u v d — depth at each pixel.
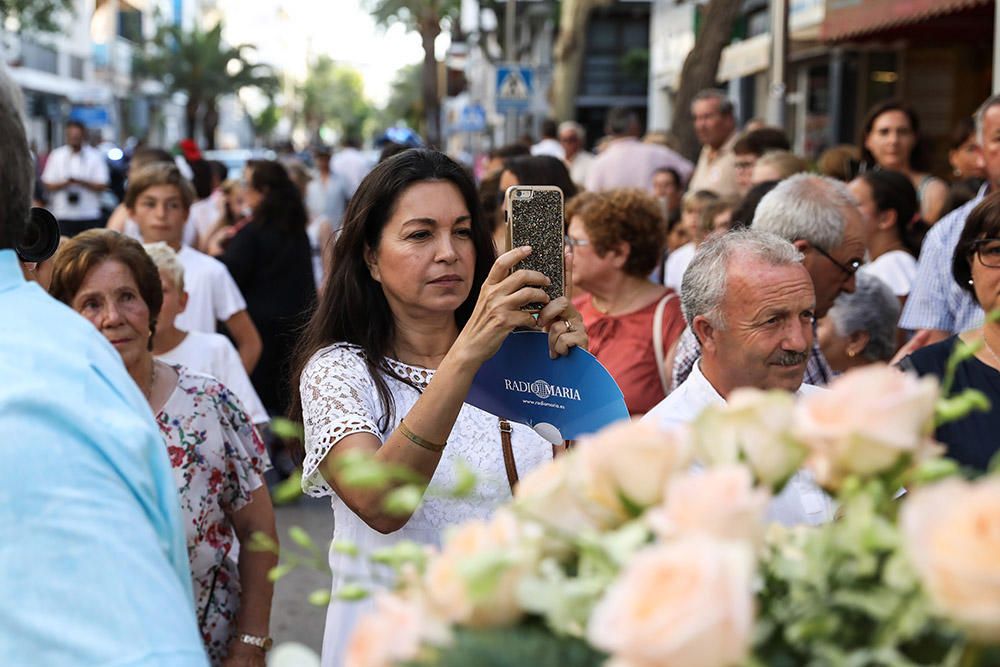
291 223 7.88
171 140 77.94
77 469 1.52
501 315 2.67
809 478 1.97
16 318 1.65
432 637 1.23
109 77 59.22
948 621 1.15
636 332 4.61
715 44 13.93
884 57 16.95
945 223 5.00
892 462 1.25
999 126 5.16
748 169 7.78
